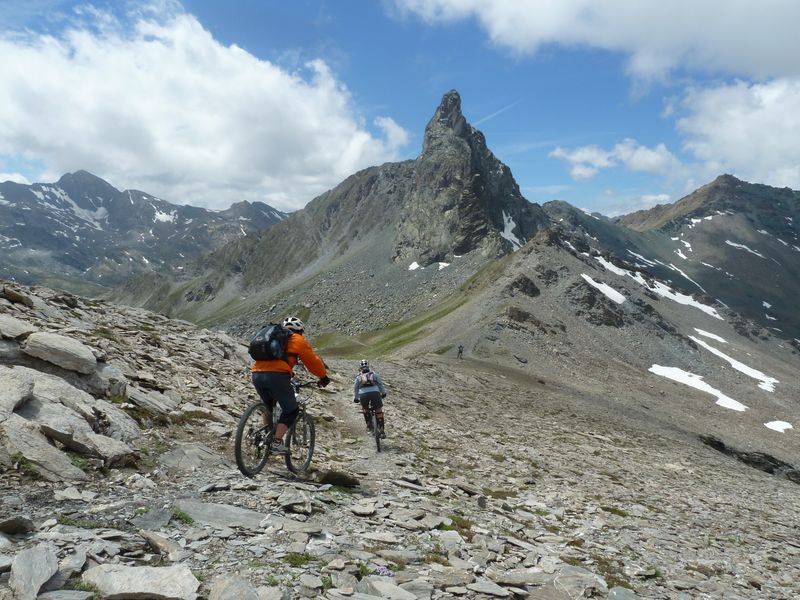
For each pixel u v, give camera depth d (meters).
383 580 5.84
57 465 7.48
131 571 4.82
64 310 18.27
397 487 11.07
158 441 9.92
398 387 29.73
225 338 24.03
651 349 126.19
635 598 7.02
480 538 8.23
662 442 42.56
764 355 150.25
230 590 4.62
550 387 72.94
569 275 148.38
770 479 38.91
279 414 10.08
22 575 4.45
